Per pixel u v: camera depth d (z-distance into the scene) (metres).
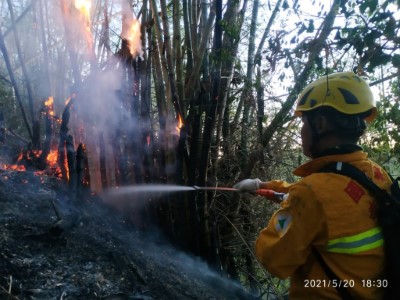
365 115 1.46
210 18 2.93
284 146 3.96
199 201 3.02
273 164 3.84
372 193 1.34
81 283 2.01
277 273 1.37
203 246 3.07
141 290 2.21
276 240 1.37
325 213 1.30
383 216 1.32
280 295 3.56
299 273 1.43
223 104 3.27
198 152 3.07
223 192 3.54
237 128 3.75
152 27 3.10
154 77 3.16
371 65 1.99
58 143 2.96
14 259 1.97
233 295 3.00
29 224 2.22
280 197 1.76
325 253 1.34
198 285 2.68
